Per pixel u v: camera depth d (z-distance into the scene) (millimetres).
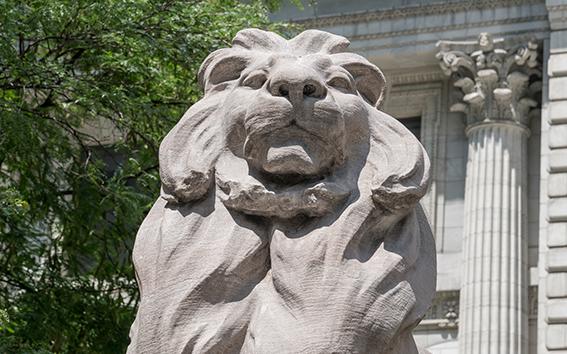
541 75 24297
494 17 24469
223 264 4219
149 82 13266
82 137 14031
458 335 22828
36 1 13250
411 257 4262
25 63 12406
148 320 4211
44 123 12961
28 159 12961
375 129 4430
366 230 4250
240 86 4449
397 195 4258
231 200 4293
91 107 12625
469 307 22750
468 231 23453
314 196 4234
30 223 13117
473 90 24281
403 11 24766
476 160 23906
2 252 13125
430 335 23047
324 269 4148
